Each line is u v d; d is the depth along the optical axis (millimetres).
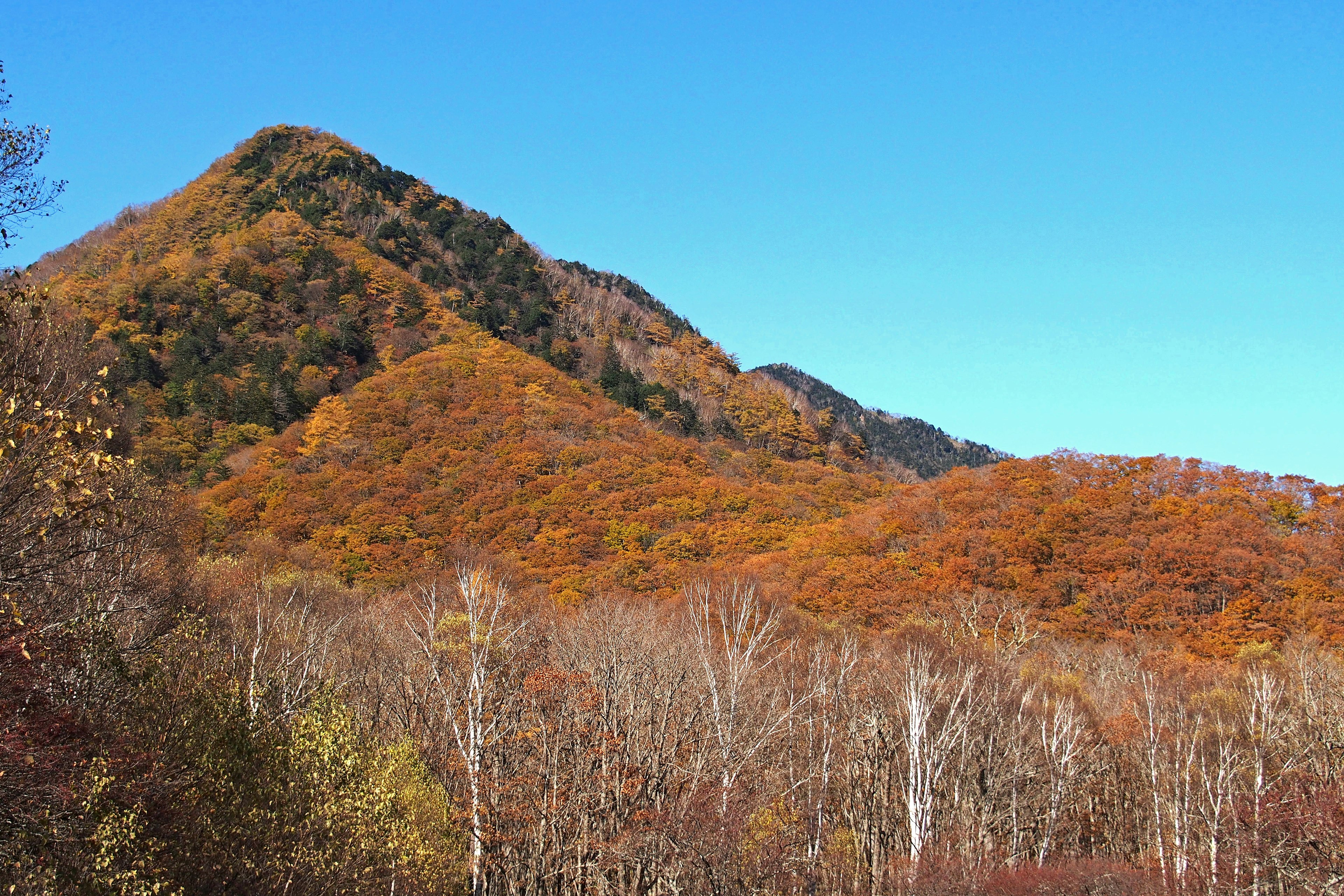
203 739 19875
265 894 18906
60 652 15867
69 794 14961
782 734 32438
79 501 12516
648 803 27297
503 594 31672
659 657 32906
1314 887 26000
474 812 24328
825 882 30297
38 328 14586
